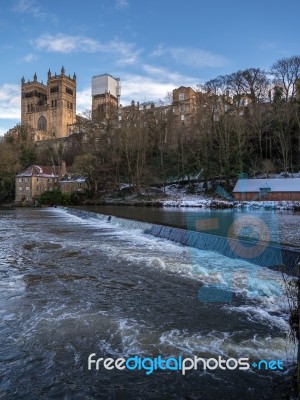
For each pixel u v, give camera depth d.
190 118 79.62
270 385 5.32
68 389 5.33
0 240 20.14
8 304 8.91
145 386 5.38
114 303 8.98
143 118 76.44
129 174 69.94
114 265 13.25
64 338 6.97
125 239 20.42
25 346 6.64
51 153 97.69
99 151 77.06
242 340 6.74
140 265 13.19
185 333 7.11
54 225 30.11
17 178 85.44
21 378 5.61
